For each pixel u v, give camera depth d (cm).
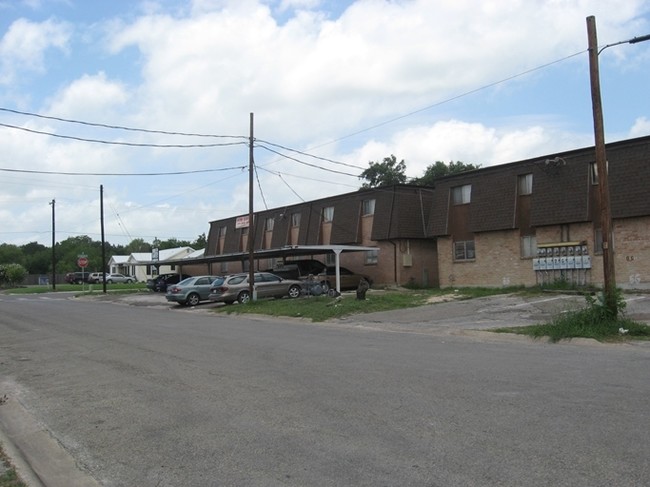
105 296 4344
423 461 497
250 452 550
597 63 1363
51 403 816
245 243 4850
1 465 539
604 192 1355
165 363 1081
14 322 2161
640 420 590
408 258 3300
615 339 1242
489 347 1199
